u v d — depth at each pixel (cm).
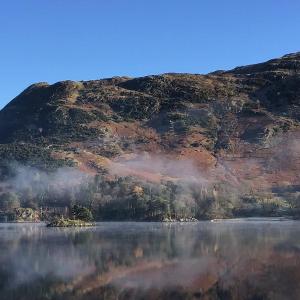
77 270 4962
